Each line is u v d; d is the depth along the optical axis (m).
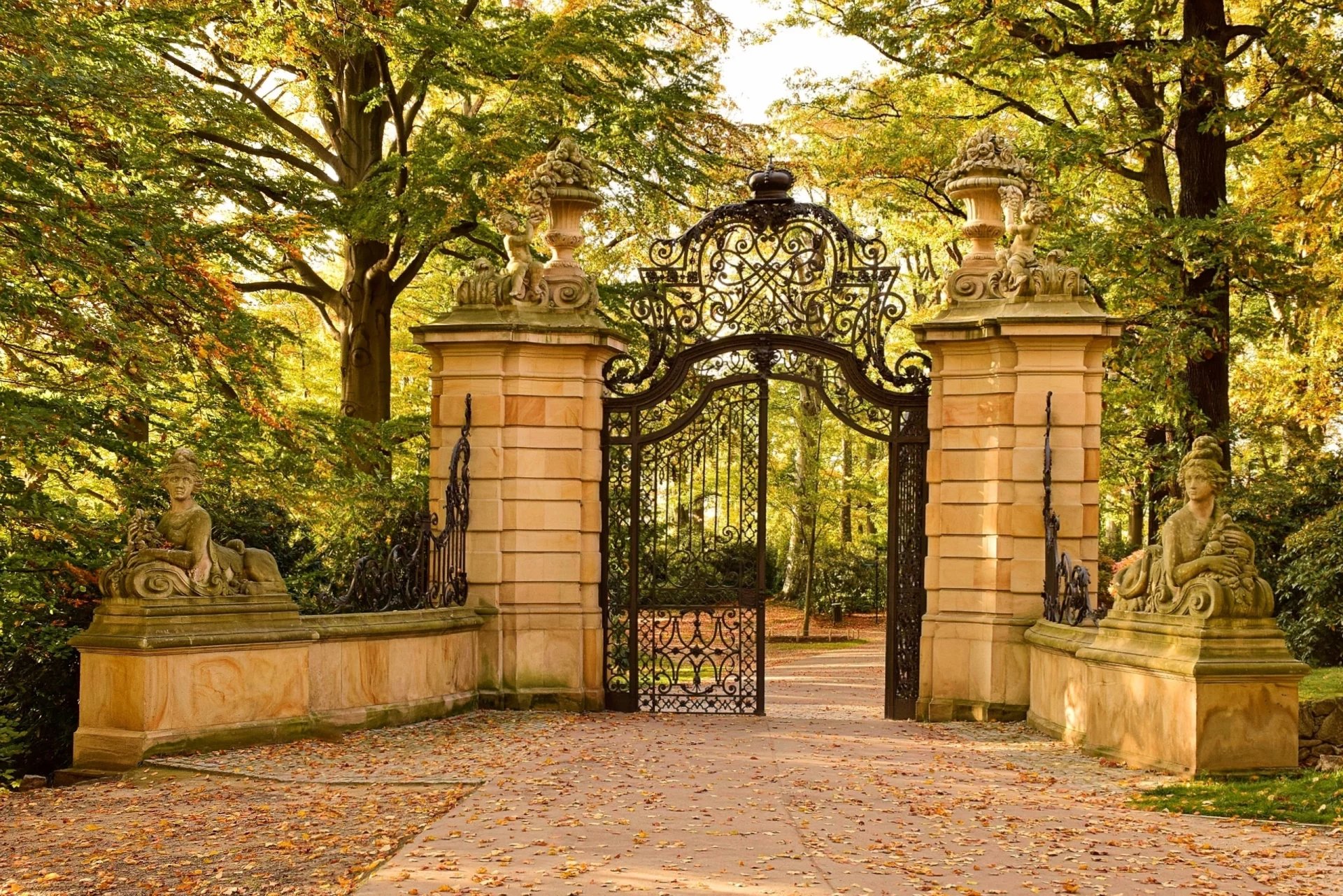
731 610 13.02
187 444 12.98
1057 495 12.03
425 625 11.79
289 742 10.34
